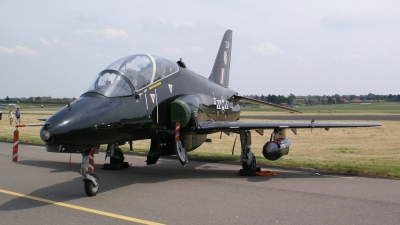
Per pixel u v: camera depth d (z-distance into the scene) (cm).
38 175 977
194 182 913
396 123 3534
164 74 1013
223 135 2680
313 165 1155
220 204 689
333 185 880
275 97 17050
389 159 1334
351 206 681
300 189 830
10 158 1288
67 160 1281
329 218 605
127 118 835
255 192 796
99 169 1130
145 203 693
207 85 1268
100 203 689
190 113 988
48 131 675
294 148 1811
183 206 672
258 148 1823
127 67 913
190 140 1127
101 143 790
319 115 5700
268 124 1021
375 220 596
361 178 982
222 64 1659
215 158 1362
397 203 705
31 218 592
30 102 11525
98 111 766
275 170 1129
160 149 1052
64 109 742
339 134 2650
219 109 1315
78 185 855
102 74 880
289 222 582
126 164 1160
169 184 885
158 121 945
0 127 2969
